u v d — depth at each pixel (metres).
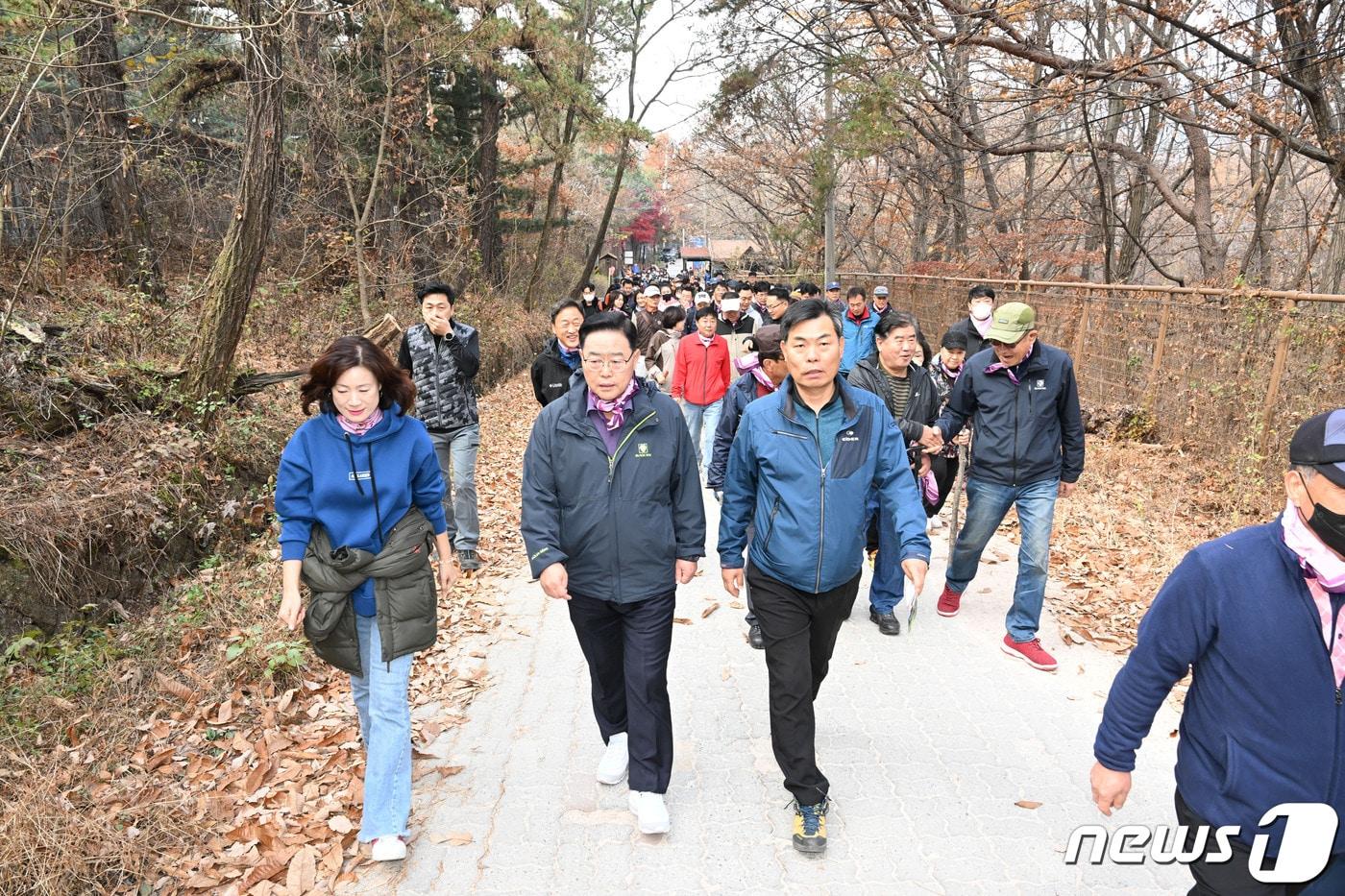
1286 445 7.29
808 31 13.59
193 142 13.79
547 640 5.11
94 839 3.15
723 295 10.66
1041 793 3.47
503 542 7.05
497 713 4.23
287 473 2.98
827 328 2.89
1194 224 14.61
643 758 3.18
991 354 4.61
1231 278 14.00
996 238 19.77
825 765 3.67
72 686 4.19
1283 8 9.91
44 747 3.79
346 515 3.01
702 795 3.47
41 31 6.14
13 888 2.88
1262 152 16.22
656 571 3.10
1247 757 1.84
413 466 3.12
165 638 4.75
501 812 3.39
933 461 5.30
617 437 3.07
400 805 3.06
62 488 5.16
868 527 4.93
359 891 2.96
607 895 2.91
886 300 9.32
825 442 3.01
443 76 17.36
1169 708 4.16
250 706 4.24
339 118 12.62
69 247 9.19
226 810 3.44
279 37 6.71
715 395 8.17
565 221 27.56
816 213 24.39
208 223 13.50
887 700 4.26
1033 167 21.73
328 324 11.84
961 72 16.70
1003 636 5.00
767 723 4.06
